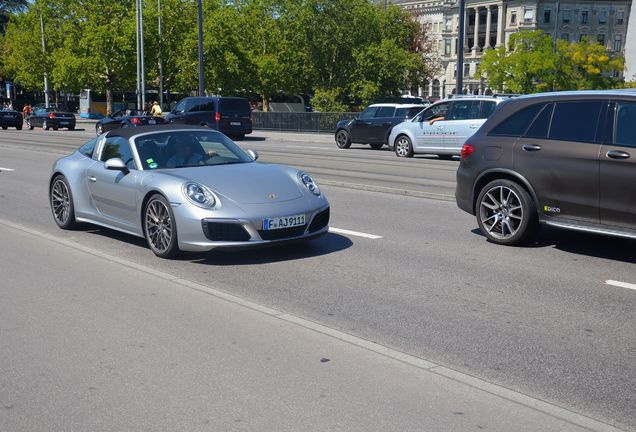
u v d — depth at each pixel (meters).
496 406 3.96
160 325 5.33
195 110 31.44
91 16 54.31
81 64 54.09
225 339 5.02
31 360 4.63
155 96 75.94
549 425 3.73
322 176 15.59
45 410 3.90
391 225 9.53
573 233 8.90
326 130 39.16
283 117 41.06
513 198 8.03
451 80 112.31
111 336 5.08
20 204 11.52
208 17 55.50
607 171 7.11
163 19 56.00
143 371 4.43
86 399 4.04
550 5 102.31
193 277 6.81
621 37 103.31
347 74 58.88
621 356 4.75
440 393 4.12
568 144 7.47
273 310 5.73
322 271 7.03
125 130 8.74
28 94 88.50
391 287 6.44
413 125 21.02
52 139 31.95
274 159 20.48
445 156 22.05
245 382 4.26
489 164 8.16
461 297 6.11
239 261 7.47
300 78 59.78
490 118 8.39
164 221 7.49
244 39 59.06
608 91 7.49
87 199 8.80
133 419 3.78
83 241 8.55
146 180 7.71
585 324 5.40
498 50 52.47
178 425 3.71
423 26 78.94
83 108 73.38
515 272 6.96
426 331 5.23
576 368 4.54
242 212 7.11
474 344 4.96
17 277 6.78
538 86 51.72
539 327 5.33
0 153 22.44
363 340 5.02
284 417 3.79
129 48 53.28
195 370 4.45
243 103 32.00
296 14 57.78
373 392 4.12
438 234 8.89
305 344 4.93
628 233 7.04
